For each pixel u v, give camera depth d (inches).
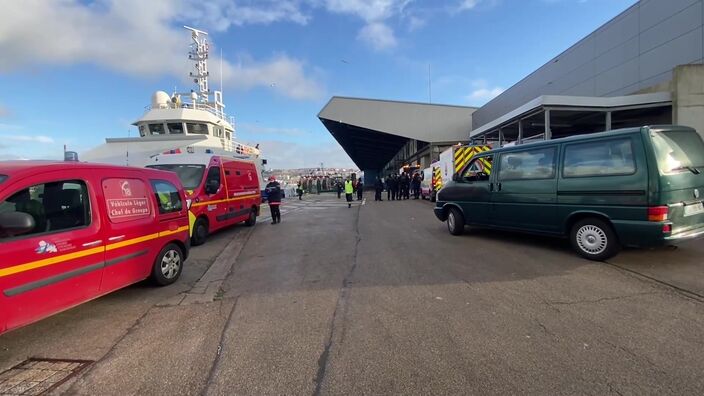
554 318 163.2
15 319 142.8
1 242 140.6
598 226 247.0
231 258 322.3
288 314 180.1
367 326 162.1
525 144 301.0
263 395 115.3
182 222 254.1
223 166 448.5
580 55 774.5
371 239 376.2
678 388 111.7
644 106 575.8
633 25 637.9
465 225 359.9
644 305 173.6
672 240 221.1
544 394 110.8
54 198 164.6
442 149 1457.9
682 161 233.5
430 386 117.0
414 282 222.1
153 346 150.9
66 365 137.4
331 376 124.4
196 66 1269.7
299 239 400.8
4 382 126.4
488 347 140.0
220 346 148.8
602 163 246.2
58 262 160.1
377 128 1465.3
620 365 124.8
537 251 285.7
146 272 218.8
